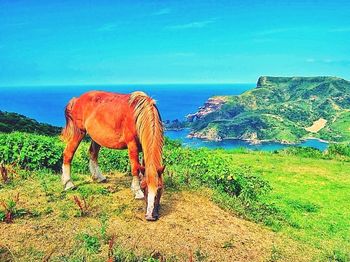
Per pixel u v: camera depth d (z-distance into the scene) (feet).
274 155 35.76
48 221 11.32
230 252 11.01
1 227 10.73
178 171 17.19
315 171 28.89
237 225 12.96
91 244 10.09
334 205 20.27
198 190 15.17
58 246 10.03
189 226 11.96
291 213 18.12
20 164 17.11
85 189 13.93
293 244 12.80
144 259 9.69
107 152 19.57
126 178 16.03
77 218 11.62
